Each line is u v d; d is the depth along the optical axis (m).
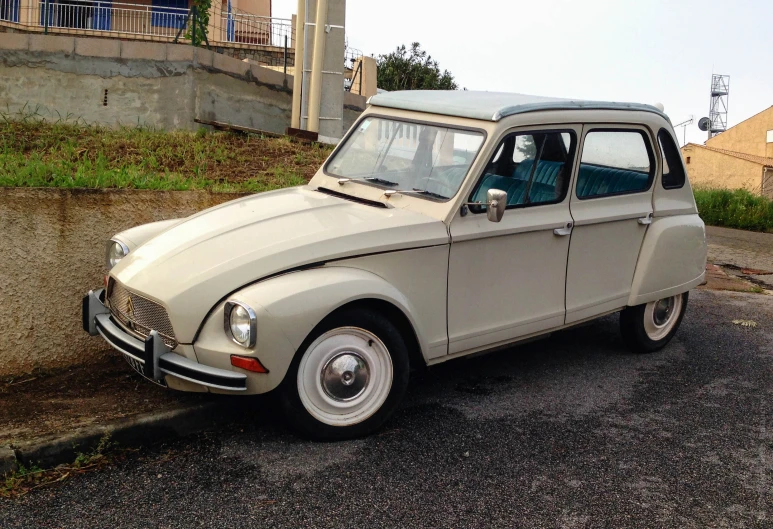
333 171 5.43
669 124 5.98
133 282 4.25
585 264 5.38
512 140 4.84
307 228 4.38
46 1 17.02
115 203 5.30
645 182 5.79
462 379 5.52
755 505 3.87
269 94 11.36
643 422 4.85
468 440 4.46
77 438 4.03
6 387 4.82
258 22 22.59
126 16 22.33
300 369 4.12
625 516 3.70
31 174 5.86
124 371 5.16
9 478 3.78
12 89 10.10
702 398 5.32
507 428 4.66
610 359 6.11
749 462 4.34
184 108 10.21
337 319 4.15
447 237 4.56
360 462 4.12
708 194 19.12
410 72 34.28
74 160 7.54
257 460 4.10
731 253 12.36
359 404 4.35
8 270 4.89
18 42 10.05
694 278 6.28
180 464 4.04
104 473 3.91
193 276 4.08
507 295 4.95
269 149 9.00
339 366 4.24
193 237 4.46
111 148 8.16
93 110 10.24
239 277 4.05
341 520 3.55
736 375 5.84
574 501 3.82
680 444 4.54
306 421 4.20
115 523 3.46
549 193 5.11
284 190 5.39
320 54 10.35
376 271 4.34
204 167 7.70
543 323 5.19
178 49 10.15
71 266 5.13
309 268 4.17
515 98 5.25
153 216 5.51
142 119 10.29
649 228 5.83
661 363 6.07
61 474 3.88
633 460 4.30
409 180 4.95
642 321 6.07
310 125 10.53
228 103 10.77
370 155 5.31
